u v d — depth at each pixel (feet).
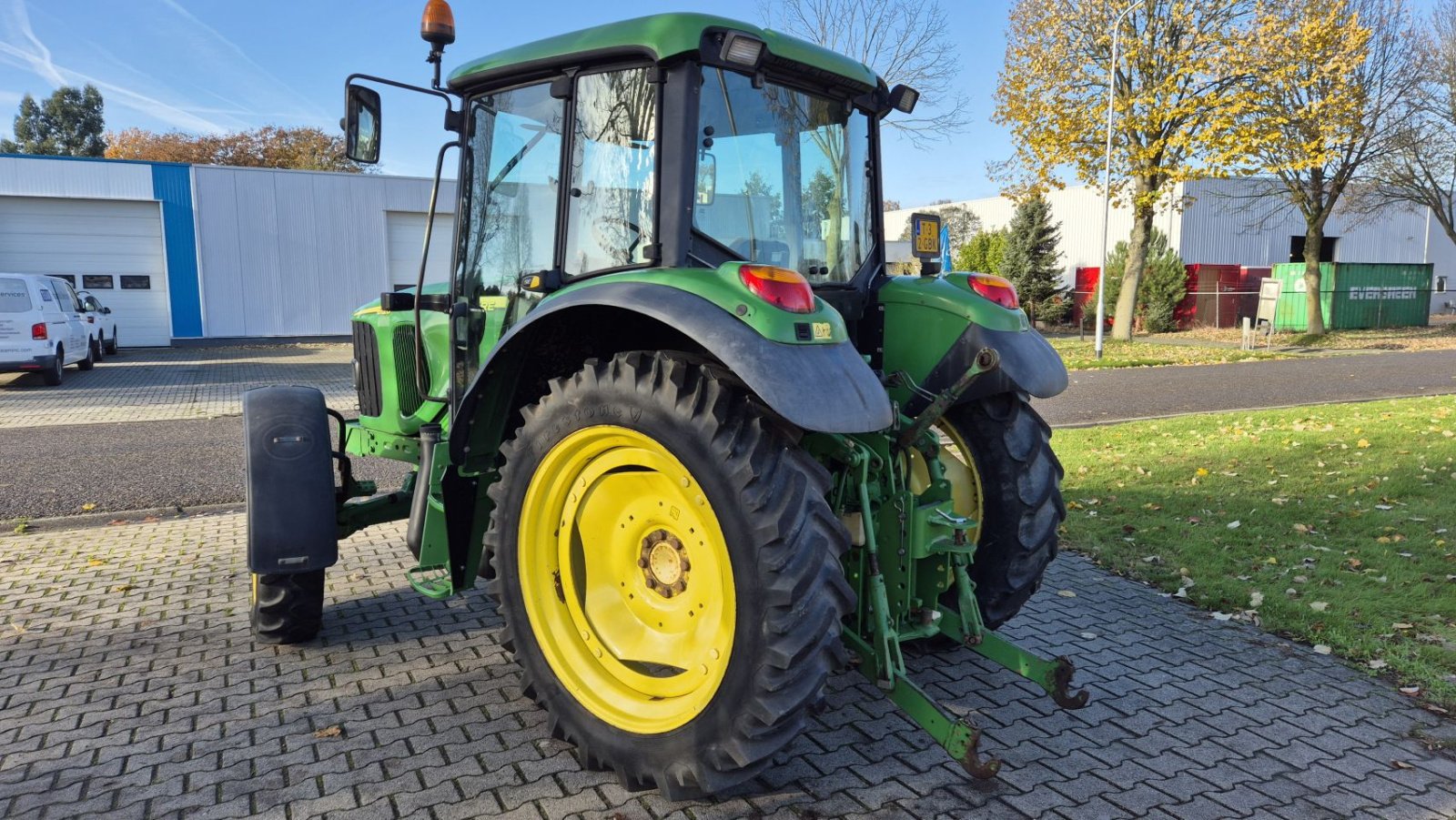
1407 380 50.62
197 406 41.52
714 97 9.87
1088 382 50.52
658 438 8.67
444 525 11.55
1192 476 23.79
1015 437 11.81
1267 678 12.31
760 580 8.16
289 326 87.92
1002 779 9.69
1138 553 17.67
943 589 10.36
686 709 8.92
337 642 13.69
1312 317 87.81
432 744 10.43
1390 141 78.79
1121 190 80.23
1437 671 12.30
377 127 11.48
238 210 84.89
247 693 11.82
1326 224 127.65
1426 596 14.90
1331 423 32.48
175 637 13.85
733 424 8.39
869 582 9.70
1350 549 17.43
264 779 9.66
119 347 82.84
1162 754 10.26
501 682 12.21
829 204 11.62
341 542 19.47
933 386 11.50
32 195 78.23
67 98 207.31
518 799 9.25
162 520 21.57
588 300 9.07
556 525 10.07
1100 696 11.73
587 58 10.10
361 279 90.48
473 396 10.48
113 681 12.22
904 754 10.21
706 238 9.78
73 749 10.32
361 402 15.21
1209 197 115.65
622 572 9.92
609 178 10.19
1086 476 24.25
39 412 39.32
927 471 11.34
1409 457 25.39
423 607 15.25
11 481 25.61
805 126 11.20
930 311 11.58
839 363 8.57
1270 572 16.26
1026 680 12.25
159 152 163.22
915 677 12.35
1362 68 76.33
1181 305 104.88
